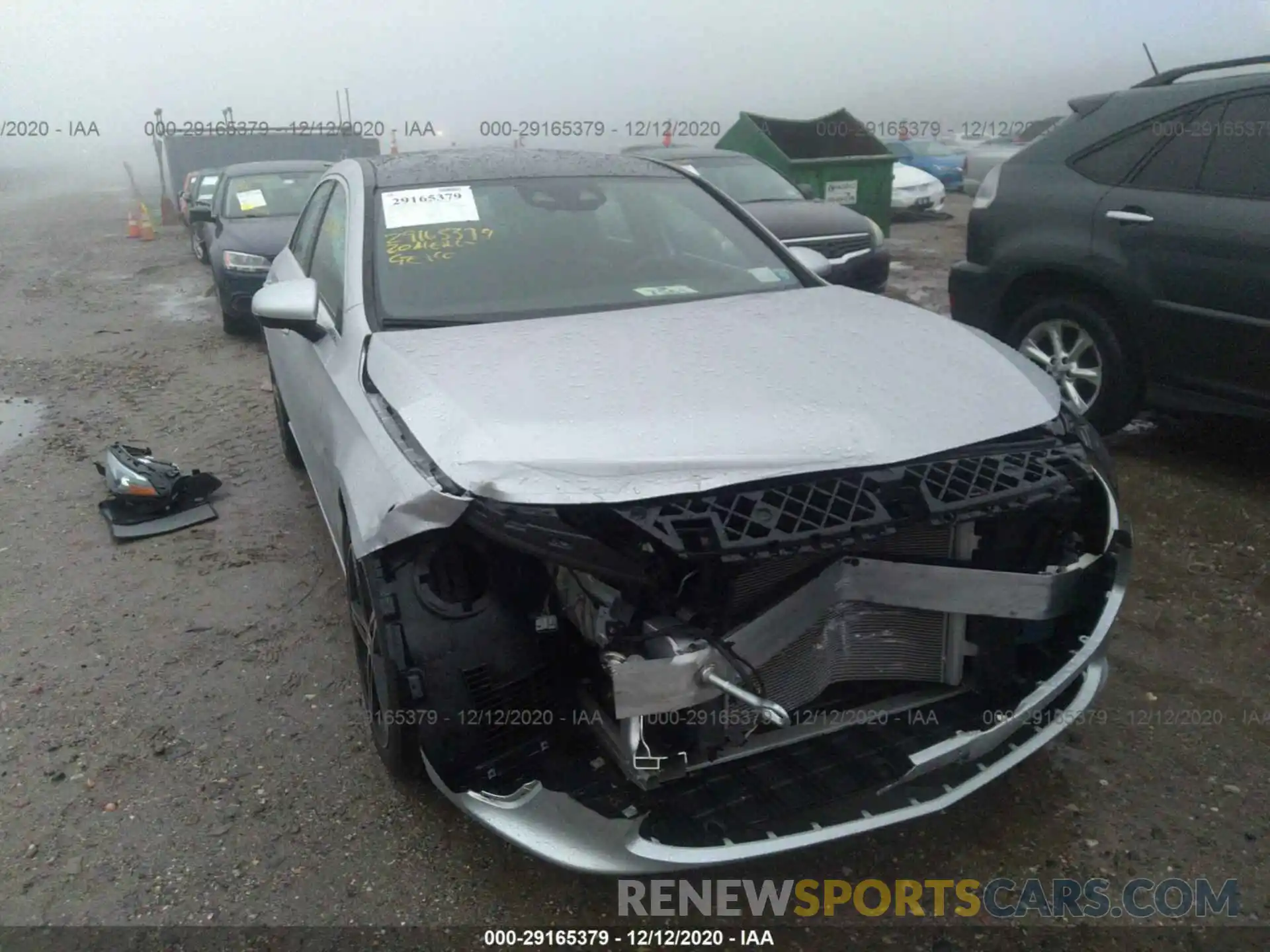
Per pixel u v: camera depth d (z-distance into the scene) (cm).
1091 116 514
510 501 222
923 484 235
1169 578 400
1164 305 471
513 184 384
